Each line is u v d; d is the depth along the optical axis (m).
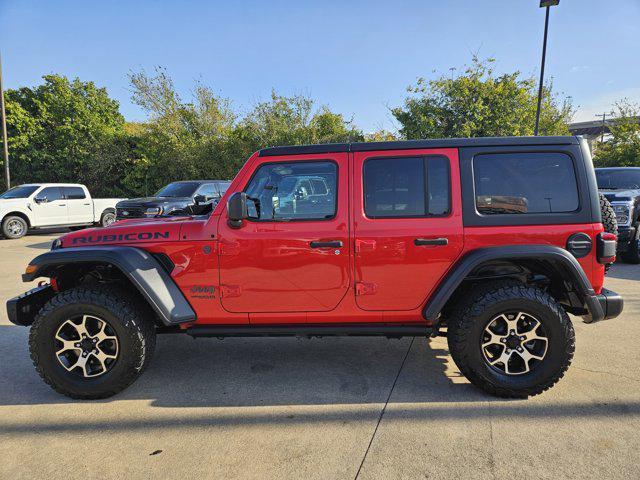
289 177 3.26
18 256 10.09
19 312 3.34
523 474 2.28
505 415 2.87
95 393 3.18
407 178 3.17
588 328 4.52
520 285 3.06
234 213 3.01
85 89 25.77
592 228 3.05
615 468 2.31
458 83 17.75
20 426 2.87
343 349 4.15
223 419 2.91
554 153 3.12
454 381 3.42
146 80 22.56
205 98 23.45
